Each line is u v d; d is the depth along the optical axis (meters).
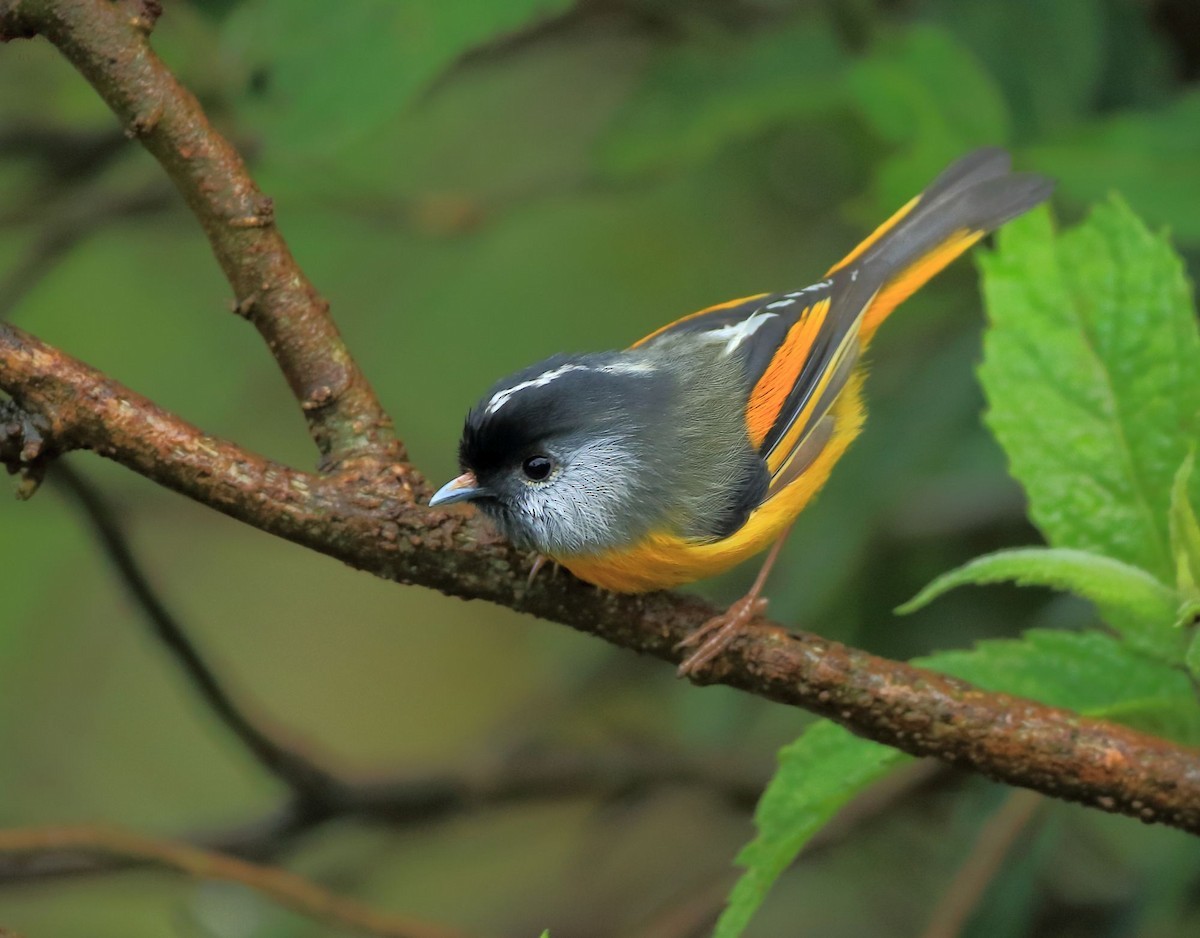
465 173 14.25
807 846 10.91
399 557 6.11
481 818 13.02
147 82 6.13
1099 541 6.33
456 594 6.30
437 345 14.09
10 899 12.95
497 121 14.39
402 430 13.95
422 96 11.25
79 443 5.78
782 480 7.90
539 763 12.00
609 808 12.51
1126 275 6.62
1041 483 6.43
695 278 13.85
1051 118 10.56
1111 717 6.07
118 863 9.76
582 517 7.38
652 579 7.57
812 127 12.39
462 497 7.48
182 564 16.02
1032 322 6.64
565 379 7.60
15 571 13.60
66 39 6.07
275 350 6.33
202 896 11.13
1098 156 9.08
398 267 14.09
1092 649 6.23
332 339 6.32
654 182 12.20
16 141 12.16
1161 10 11.13
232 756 14.27
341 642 16.23
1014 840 9.48
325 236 13.41
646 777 12.14
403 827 11.52
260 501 5.92
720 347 8.25
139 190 11.92
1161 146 9.01
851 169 12.48
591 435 7.43
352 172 12.35
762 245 13.72
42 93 12.23
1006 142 9.45
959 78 9.42
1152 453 6.38
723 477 7.60
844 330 8.38
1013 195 8.70
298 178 11.89
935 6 10.91
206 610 16.09
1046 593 11.50
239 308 6.29
